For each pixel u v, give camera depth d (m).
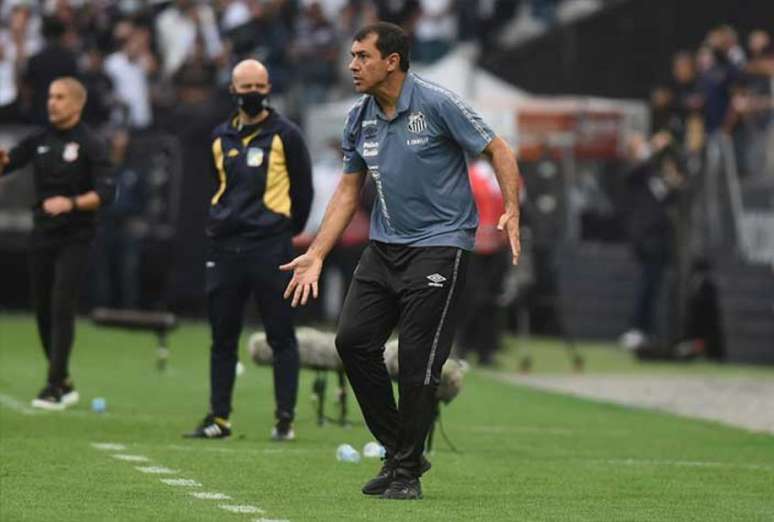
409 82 36.25
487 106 95.50
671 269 87.69
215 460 42.25
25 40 89.75
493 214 76.19
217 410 47.28
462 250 36.22
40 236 51.53
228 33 99.69
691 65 99.00
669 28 118.12
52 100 51.12
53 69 79.62
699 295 85.50
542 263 81.06
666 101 96.81
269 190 46.25
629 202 97.00
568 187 97.50
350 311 36.47
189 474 39.69
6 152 51.34
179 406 56.06
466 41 120.19
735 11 117.38
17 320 87.88
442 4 111.19
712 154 91.06
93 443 45.00
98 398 57.34
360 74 35.97
